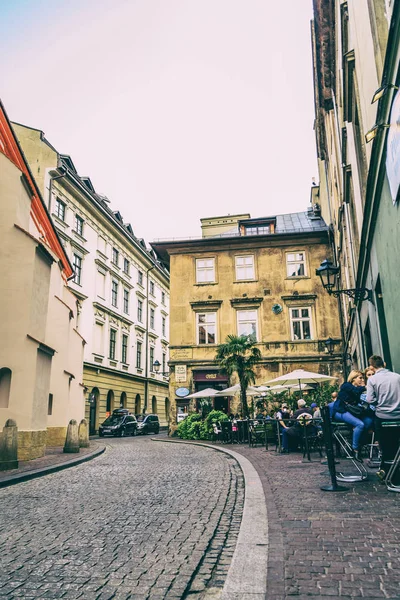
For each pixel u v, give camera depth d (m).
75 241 31.44
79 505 6.13
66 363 18.11
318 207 32.59
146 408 43.34
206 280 28.81
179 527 4.81
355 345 17.06
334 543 3.75
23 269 12.97
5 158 13.70
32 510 5.90
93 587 3.20
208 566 3.58
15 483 8.39
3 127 14.61
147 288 46.12
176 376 27.38
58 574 3.48
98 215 35.06
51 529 4.86
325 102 17.92
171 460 12.12
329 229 23.75
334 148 17.33
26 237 13.17
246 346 21.00
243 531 4.26
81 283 32.25
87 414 31.67
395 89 5.80
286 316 27.44
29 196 15.07
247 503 5.56
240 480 8.09
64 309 18.48
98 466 11.06
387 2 6.89
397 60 5.70
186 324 28.06
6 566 3.69
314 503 5.33
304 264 28.23
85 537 4.50
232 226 34.78
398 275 7.00
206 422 21.28
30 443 11.98
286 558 3.45
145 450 16.36
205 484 7.70
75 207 31.88
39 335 13.52
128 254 41.72
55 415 17.47
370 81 7.86
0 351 12.41
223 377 26.88
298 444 12.98
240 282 28.30
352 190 12.12
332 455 6.20
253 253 28.73
